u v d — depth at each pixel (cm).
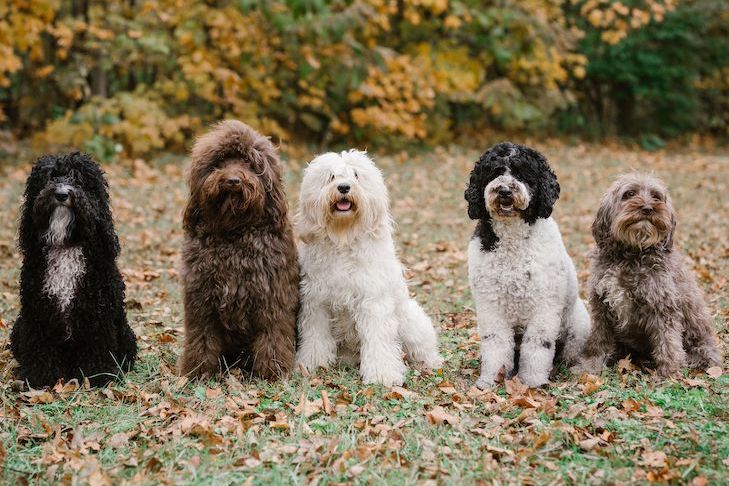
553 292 520
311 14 1253
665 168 1407
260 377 517
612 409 451
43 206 475
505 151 520
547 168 524
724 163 1495
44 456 400
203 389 484
